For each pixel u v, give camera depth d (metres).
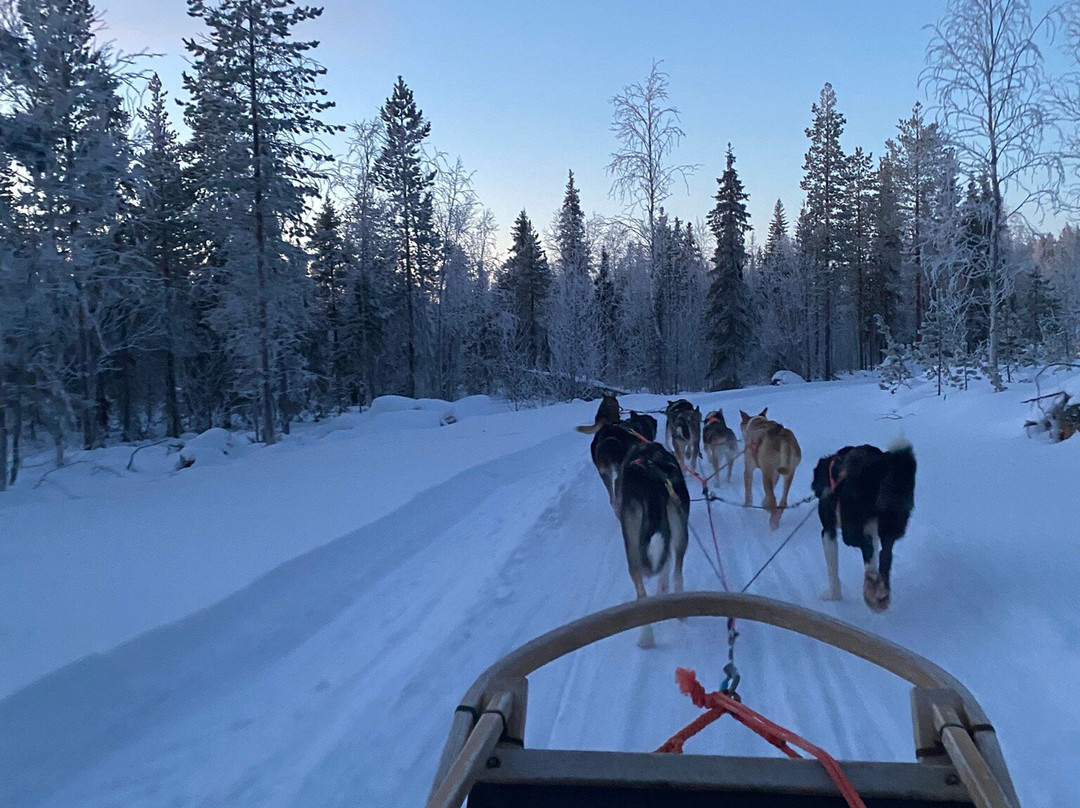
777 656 5.44
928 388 21.86
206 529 8.94
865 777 2.33
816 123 60.22
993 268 19.27
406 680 5.19
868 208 63.66
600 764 2.44
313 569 7.29
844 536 5.92
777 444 8.98
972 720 2.44
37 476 16.08
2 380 14.59
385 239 45.59
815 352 68.50
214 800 3.87
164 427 41.16
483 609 6.55
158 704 4.86
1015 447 11.92
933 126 19.62
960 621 5.65
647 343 48.38
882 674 5.05
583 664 5.44
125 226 19.09
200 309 36.22
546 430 19.89
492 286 52.62
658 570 5.84
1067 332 19.97
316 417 43.66
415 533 9.20
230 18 27.73
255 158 27.97
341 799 3.85
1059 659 4.75
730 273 50.31
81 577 6.93
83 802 3.87
